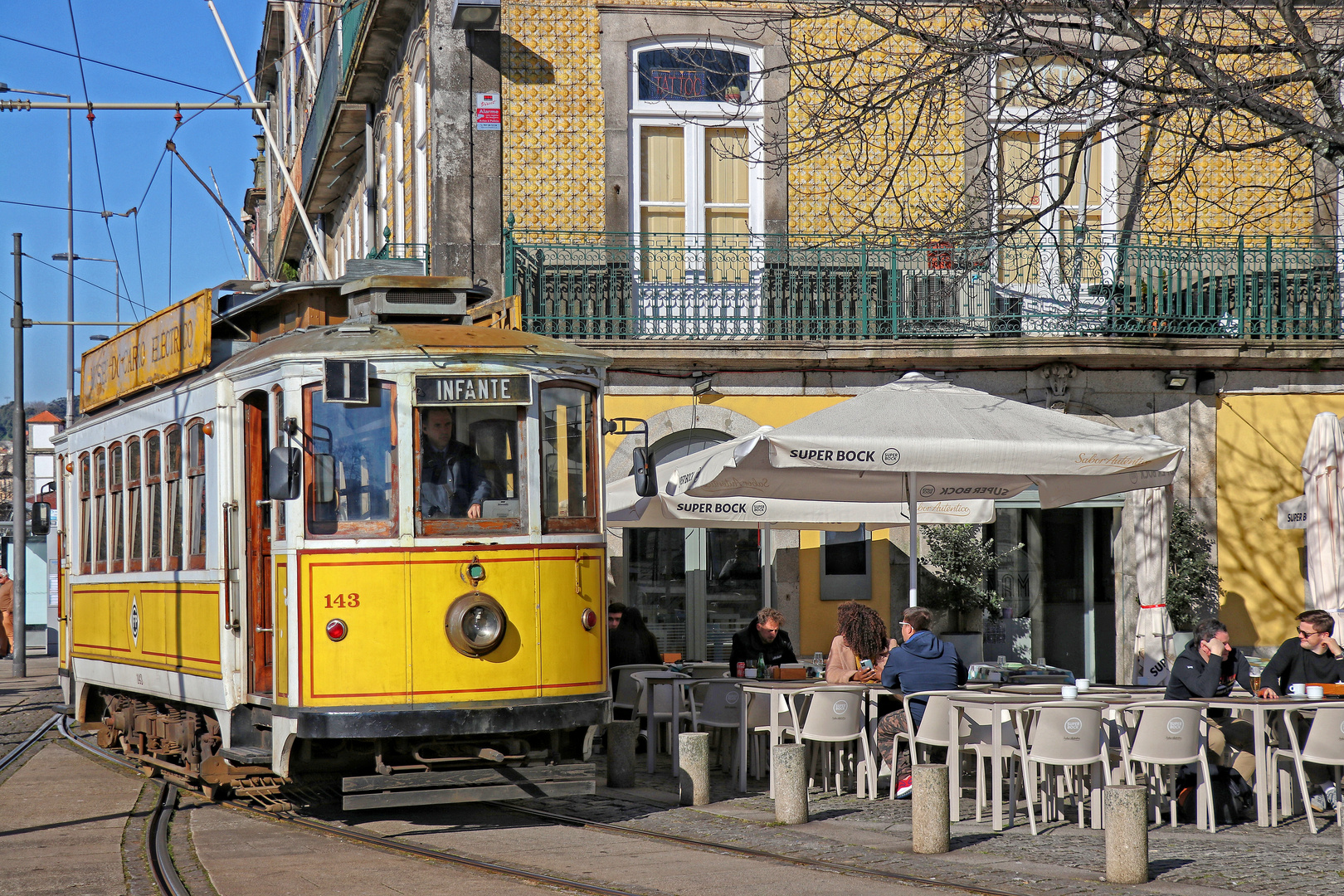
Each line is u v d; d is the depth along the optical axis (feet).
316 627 37.83
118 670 53.42
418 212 77.97
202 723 46.16
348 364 38.37
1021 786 45.19
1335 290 72.95
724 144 73.10
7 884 32.65
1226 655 43.19
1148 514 64.64
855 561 71.97
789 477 51.06
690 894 29.99
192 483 45.21
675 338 69.62
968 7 51.21
